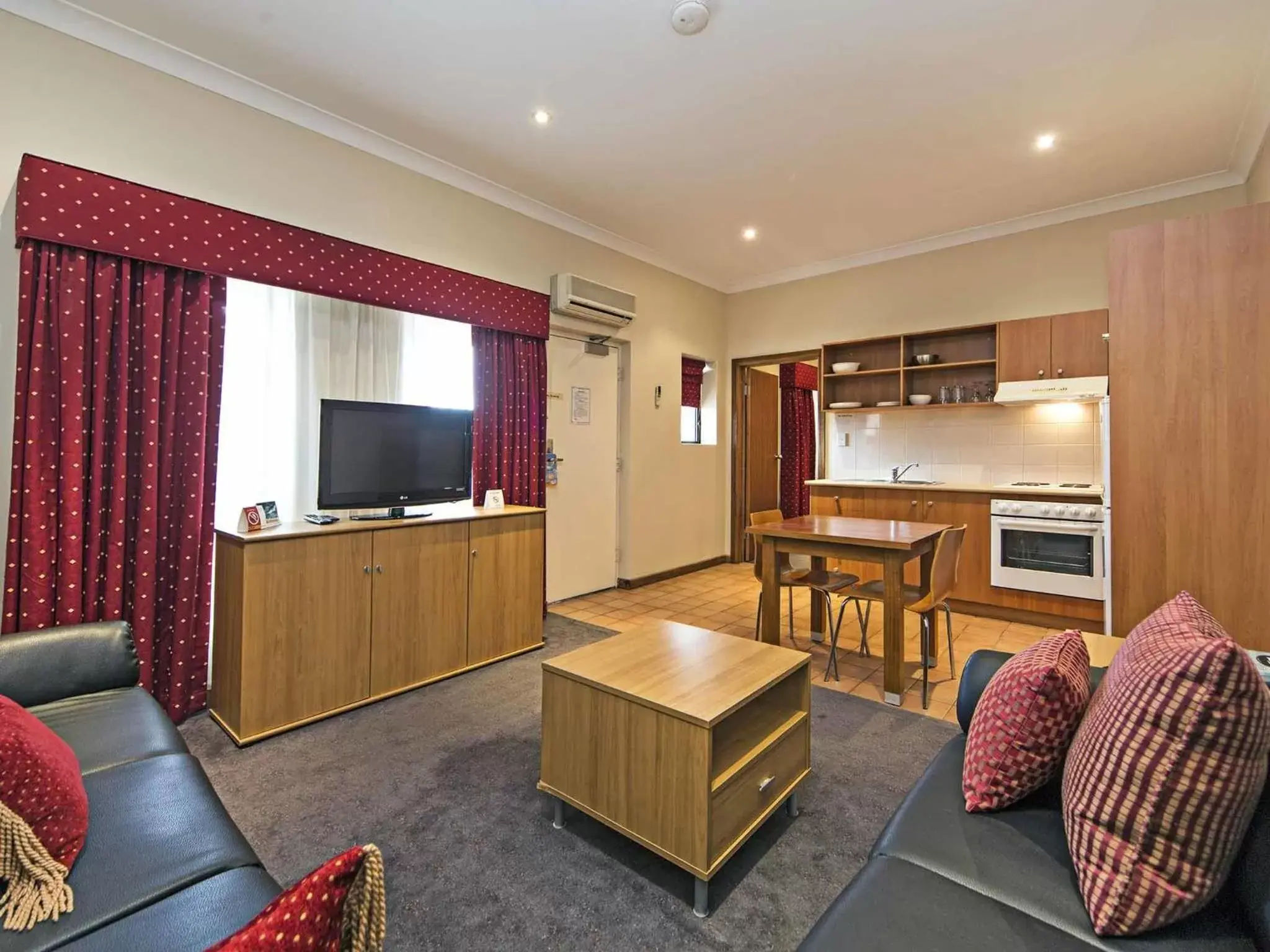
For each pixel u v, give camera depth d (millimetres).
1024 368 4195
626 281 4949
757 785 1700
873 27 2375
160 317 2502
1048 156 3420
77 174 2295
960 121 3057
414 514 3158
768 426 6723
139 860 1109
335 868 531
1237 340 2592
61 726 1613
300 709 2486
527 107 2947
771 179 3727
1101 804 966
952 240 4680
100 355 2352
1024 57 2561
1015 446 4516
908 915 964
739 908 1520
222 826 1256
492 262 3871
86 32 2332
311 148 2994
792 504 7203
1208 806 875
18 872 995
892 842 1180
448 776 2125
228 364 2838
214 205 2648
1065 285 4234
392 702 2748
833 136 3215
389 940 1407
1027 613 4027
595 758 1732
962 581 4254
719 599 4730
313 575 2523
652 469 5316
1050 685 1208
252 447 2920
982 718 1317
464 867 1660
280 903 508
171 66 2535
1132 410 2787
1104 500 2957
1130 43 2469
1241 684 853
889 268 5062
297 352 3066
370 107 2947
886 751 2314
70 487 2281
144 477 2459
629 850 1739
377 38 2447
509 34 2422
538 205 4090
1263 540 2557
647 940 1417
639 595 4875
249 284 2906
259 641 2367
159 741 1582
